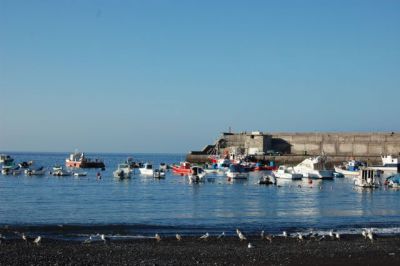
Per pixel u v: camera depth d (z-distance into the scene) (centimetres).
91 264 2678
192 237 3519
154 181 9812
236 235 3650
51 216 4688
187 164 12362
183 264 2712
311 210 5325
